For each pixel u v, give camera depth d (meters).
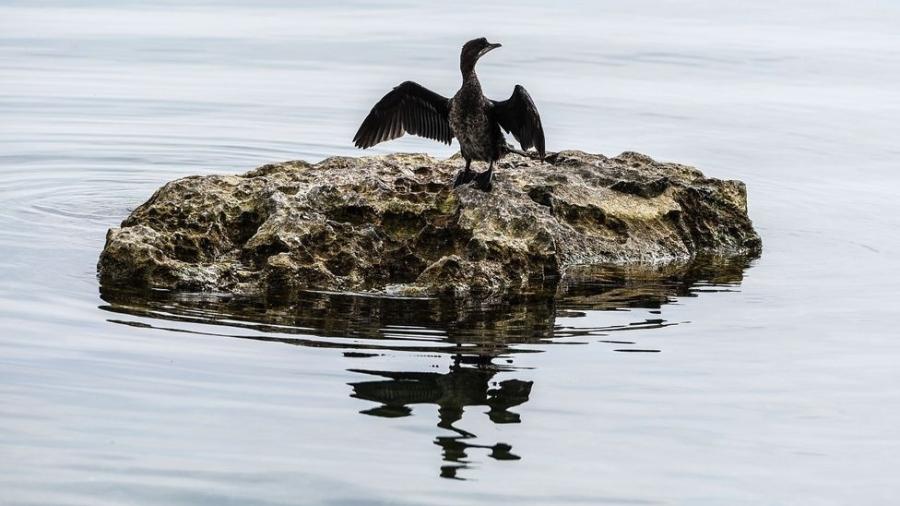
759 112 27.52
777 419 11.20
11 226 17.19
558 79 30.38
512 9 43.00
